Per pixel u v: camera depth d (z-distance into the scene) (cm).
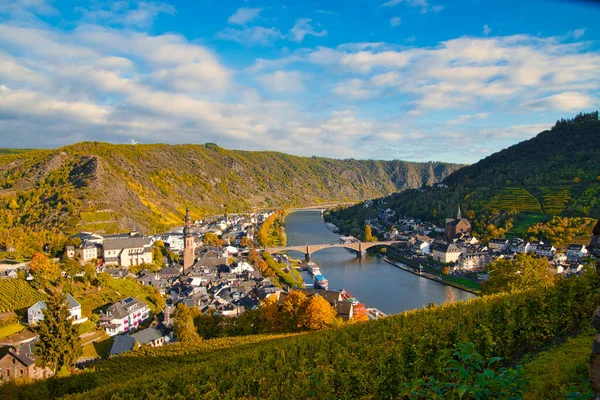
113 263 17000
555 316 4444
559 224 17588
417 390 1997
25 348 7000
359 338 4947
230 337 7662
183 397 4162
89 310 10450
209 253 19612
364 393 3894
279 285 15000
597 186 19850
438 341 4216
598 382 1516
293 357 4809
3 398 5000
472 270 16412
